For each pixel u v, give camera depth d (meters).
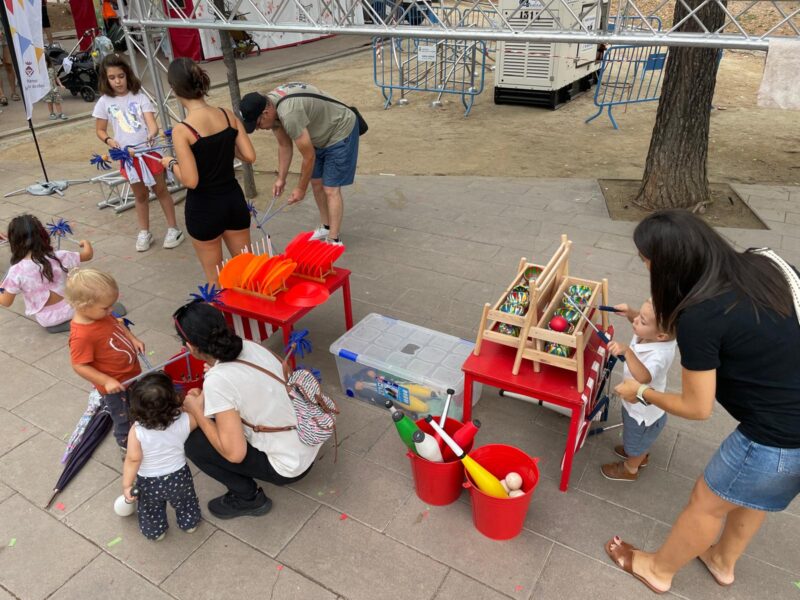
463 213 6.55
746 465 2.04
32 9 6.42
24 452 3.42
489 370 3.00
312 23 4.83
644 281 5.05
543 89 10.83
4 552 2.83
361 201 6.97
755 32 14.97
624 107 11.08
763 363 1.89
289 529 2.91
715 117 10.18
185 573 2.71
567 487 3.08
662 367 2.62
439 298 4.87
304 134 4.84
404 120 10.72
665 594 2.56
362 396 3.76
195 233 4.19
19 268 4.25
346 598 2.58
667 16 17.09
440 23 4.53
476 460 2.87
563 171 7.93
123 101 5.48
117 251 5.88
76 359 2.95
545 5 4.27
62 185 7.51
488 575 2.66
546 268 3.09
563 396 2.78
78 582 2.68
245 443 2.58
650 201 6.54
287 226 6.32
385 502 3.05
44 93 6.93
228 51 6.00
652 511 2.95
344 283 4.06
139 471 2.64
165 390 2.57
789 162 8.00
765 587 2.58
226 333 2.54
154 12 6.26
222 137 3.94
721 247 1.91
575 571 2.67
